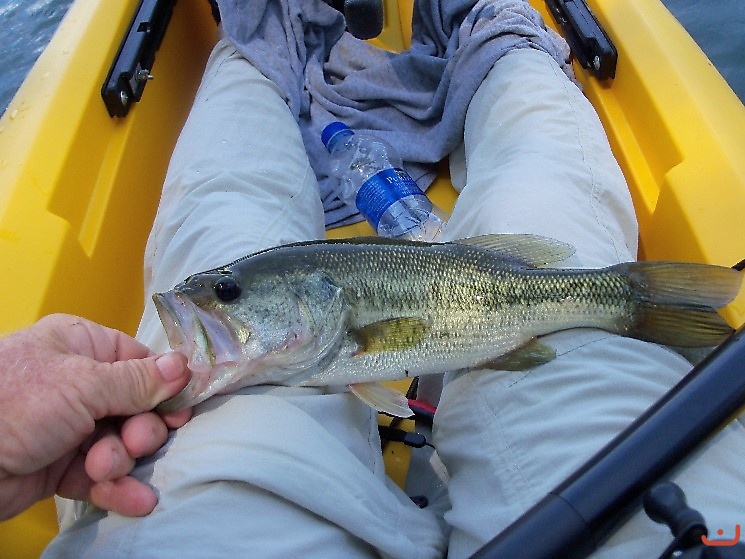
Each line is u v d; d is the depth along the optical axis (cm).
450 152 67
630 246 47
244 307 34
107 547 27
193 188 50
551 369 34
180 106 72
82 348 30
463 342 38
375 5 63
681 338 35
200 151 53
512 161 48
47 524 38
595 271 37
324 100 70
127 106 61
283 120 60
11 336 28
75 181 53
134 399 29
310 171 58
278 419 30
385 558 30
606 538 23
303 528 27
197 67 79
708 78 55
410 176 66
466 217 47
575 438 31
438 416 39
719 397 24
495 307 37
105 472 27
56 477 29
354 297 37
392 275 38
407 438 44
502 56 58
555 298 37
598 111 62
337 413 35
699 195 46
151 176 63
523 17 61
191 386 32
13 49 121
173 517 27
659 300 36
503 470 32
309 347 36
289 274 36
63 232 48
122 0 66
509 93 55
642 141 56
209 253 42
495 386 35
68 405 26
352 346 37
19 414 25
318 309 36
